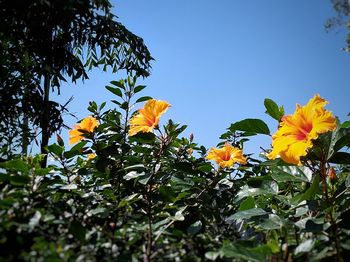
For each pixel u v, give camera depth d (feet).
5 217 2.39
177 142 4.64
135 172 3.92
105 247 2.50
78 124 4.29
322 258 2.57
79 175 4.00
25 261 2.16
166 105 3.93
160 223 3.00
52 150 3.89
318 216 3.07
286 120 3.01
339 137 3.11
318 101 2.94
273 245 2.52
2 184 3.24
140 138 4.02
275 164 3.39
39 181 3.30
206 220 3.62
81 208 3.03
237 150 4.35
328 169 3.20
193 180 4.16
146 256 2.51
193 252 2.57
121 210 3.33
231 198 4.28
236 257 2.44
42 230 2.45
